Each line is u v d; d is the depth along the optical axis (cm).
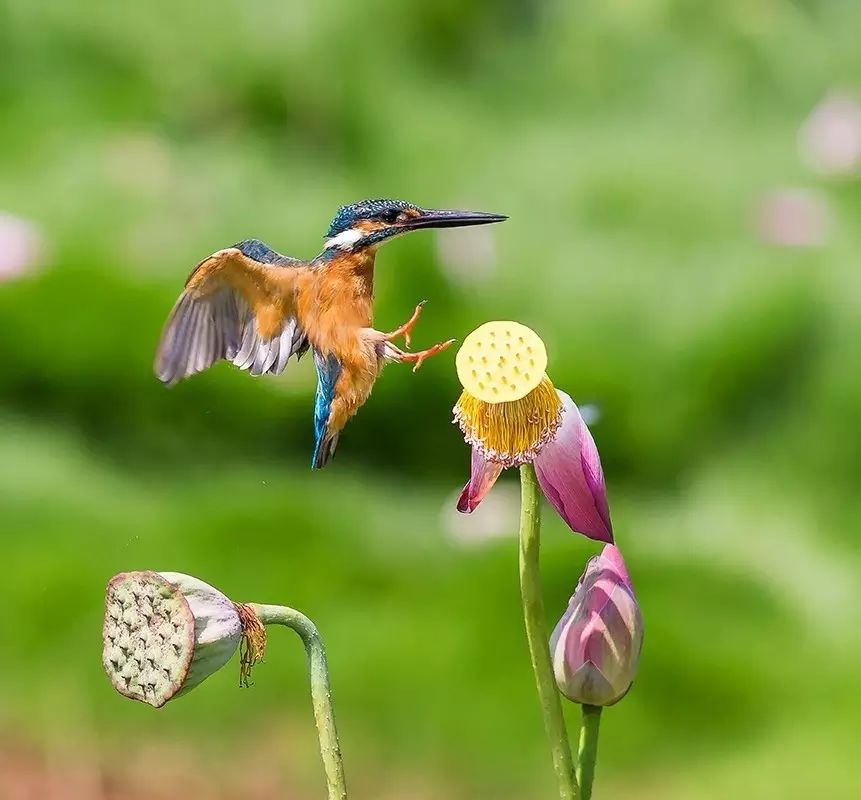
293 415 698
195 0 977
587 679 306
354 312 316
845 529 671
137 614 303
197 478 675
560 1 1110
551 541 599
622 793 485
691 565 609
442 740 502
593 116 1032
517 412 304
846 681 530
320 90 973
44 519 605
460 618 545
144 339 705
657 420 738
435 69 1051
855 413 702
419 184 917
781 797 475
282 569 580
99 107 916
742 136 977
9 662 536
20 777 471
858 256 788
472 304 751
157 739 501
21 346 701
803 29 1062
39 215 762
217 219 786
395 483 688
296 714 514
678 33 1063
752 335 744
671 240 834
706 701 522
